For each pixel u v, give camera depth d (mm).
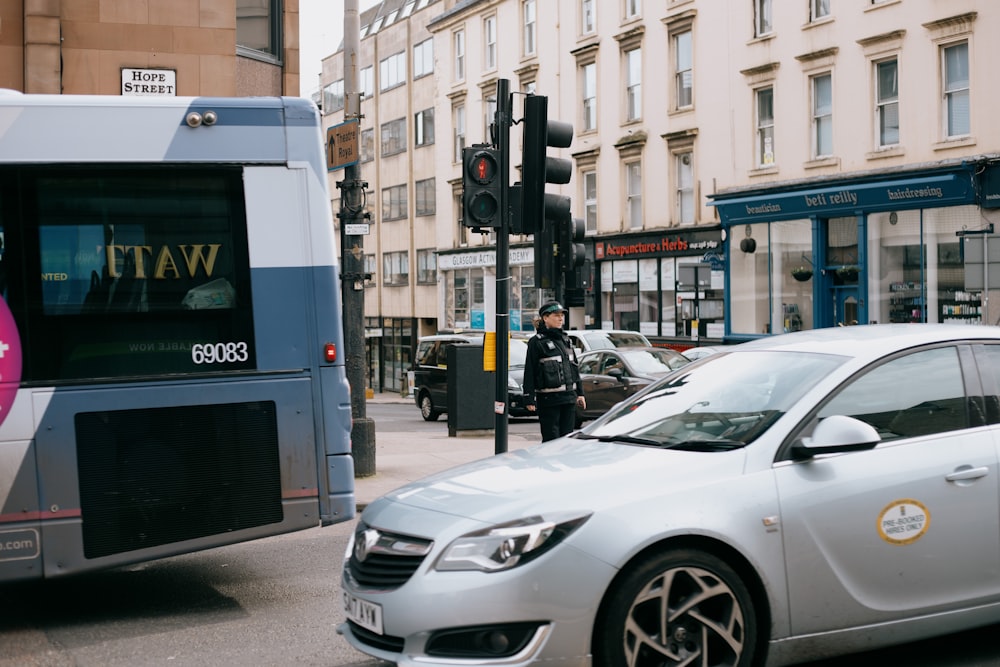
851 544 4602
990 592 4887
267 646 5805
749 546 4406
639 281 35719
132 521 6340
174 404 6441
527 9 41750
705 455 4660
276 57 18156
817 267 28781
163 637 6035
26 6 15211
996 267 23672
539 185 9680
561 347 10852
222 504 6520
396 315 54719
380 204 55969
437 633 4223
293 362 6691
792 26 29281
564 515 4277
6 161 6219
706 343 32781
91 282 6340
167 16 16172
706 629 4363
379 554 4578
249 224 6645
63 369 6258
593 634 4246
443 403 24609
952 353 5184
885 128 26984
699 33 32562
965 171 24359
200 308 6539
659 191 34500
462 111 47188
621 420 5535
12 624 6410
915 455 4816
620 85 36125
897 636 4738
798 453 4625
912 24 25938
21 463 6145
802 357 5207
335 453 6750
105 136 6414
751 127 30719
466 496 4609
